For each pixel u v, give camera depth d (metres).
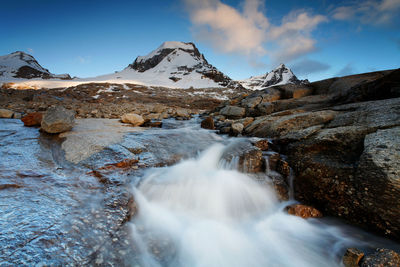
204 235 2.58
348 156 3.30
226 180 3.64
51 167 3.33
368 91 6.17
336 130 3.93
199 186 3.38
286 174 3.79
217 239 2.55
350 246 2.45
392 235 2.35
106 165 3.57
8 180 2.68
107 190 2.87
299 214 2.99
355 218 2.70
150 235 2.32
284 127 5.48
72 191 2.69
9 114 8.35
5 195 2.33
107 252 1.89
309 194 3.36
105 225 2.20
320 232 2.75
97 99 24.94
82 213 2.28
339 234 2.68
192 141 5.76
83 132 5.46
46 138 4.86
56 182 2.85
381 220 2.45
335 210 2.93
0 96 19.59
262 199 3.38
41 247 1.69
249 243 2.55
